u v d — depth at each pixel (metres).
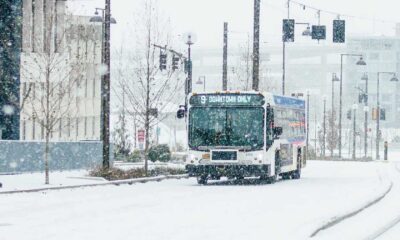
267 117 32.84
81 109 66.88
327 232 16.38
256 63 44.44
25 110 47.72
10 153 38.72
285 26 45.56
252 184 34.28
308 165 61.53
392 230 17.61
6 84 44.62
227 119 32.91
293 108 38.56
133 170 38.66
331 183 34.94
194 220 18.08
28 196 26.00
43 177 35.41
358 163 68.06
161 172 40.66
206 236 14.96
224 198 25.34
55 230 15.98
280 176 40.75
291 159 37.72
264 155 32.59
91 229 16.17
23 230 15.98
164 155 57.09
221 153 32.69
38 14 47.47
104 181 33.66
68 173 39.38
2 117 44.91
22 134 56.34
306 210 20.83
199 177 34.12
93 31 56.12
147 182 36.06
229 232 15.62
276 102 34.50
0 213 19.84
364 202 22.66
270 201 24.05
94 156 45.75
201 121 33.06
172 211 20.50
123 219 18.30
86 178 34.88
